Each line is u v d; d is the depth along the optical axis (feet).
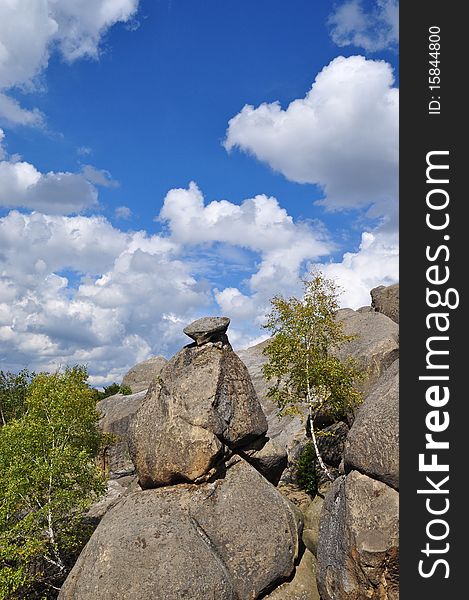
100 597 54.44
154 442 66.85
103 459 139.33
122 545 57.62
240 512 62.75
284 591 61.00
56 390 89.20
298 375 91.76
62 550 76.95
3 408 162.81
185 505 62.64
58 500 73.41
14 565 73.51
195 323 74.54
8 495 70.49
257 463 71.56
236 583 58.80
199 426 65.41
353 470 57.00
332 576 56.08
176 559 56.13
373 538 51.78
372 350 99.19
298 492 88.07
